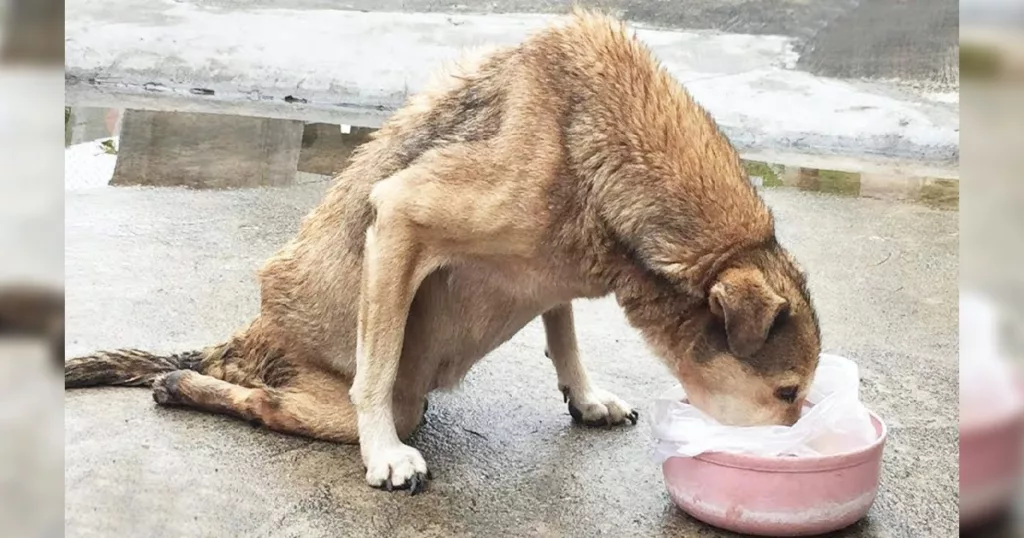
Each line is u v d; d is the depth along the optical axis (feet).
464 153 9.14
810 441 8.95
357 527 8.45
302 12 27.61
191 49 26.23
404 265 9.28
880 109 22.24
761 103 22.79
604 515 8.85
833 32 24.52
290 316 10.49
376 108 24.86
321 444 10.12
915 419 11.18
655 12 26.27
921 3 23.45
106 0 27.81
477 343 10.30
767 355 8.76
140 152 22.49
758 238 9.05
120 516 8.41
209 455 9.69
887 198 20.20
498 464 9.89
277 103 25.38
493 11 27.48
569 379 10.99
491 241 9.15
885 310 14.84
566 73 9.20
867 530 8.69
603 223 9.02
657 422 9.15
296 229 17.93
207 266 15.85
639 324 9.35
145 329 13.12
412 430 10.47
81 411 10.59
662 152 8.95
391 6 27.55
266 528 8.37
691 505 8.67
